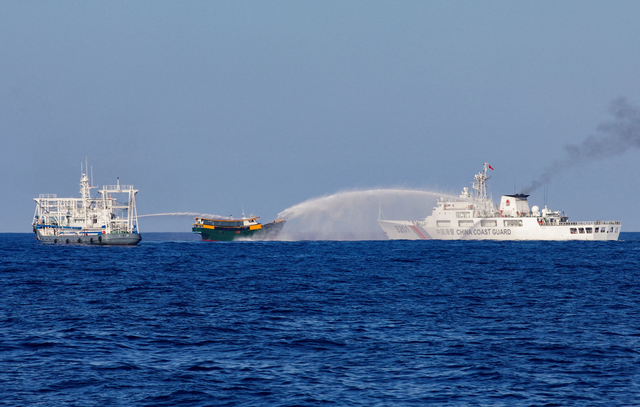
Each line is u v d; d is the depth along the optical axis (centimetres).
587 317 9044
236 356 6719
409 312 9488
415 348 7044
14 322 8544
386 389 5619
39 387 5656
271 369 6222
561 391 5572
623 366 6322
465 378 5938
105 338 7544
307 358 6631
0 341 7325
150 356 6719
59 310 9619
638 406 5219
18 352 6838
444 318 8944
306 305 10188
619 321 8719
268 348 7062
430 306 10112
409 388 5650
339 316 9112
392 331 7975
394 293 11788
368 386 5697
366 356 6719
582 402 5309
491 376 5994
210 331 7969
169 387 5662
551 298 11088
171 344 7262
